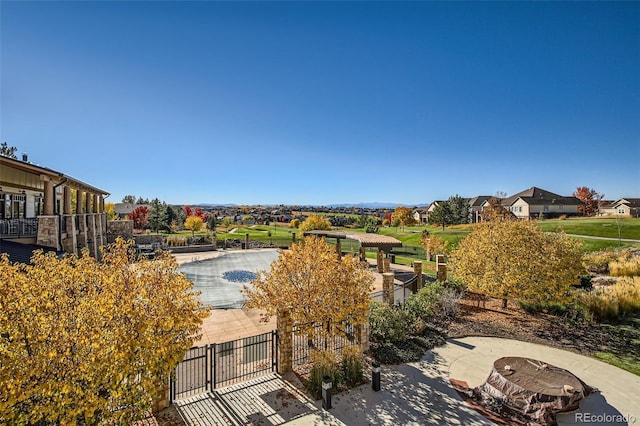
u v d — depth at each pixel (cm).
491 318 1252
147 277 598
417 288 1608
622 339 1063
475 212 6656
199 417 661
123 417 498
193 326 605
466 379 823
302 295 864
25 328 459
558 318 1248
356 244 4412
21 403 443
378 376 766
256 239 4409
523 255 1241
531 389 688
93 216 2311
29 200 2159
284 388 770
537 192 6475
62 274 591
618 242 2944
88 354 469
